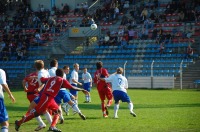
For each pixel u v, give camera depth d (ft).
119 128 54.95
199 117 66.18
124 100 66.03
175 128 54.29
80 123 60.54
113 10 196.65
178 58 161.89
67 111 71.26
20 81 175.94
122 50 174.70
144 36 177.37
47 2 214.90
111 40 180.14
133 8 198.59
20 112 78.54
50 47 187.83
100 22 195.11
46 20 202.59
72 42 189.47
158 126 56.34
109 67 167.94
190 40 169.17
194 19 179.22
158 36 173.17
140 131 52.16
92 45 183.83
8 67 182.09
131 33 179.22
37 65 54.03
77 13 204.54
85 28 188.96
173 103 93.25
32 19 203.51
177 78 153.89
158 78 154.40
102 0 210.38
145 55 168.66
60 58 182.39
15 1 223.71
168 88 152.05
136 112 74.79
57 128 53.62
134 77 158.40
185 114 70.64
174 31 175.11
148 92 132.67
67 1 211.00
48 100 51.34
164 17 185.57
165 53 167.02
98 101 103.09
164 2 196.75
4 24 207.72
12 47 190.29
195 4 186.50
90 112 76.95
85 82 102.94
